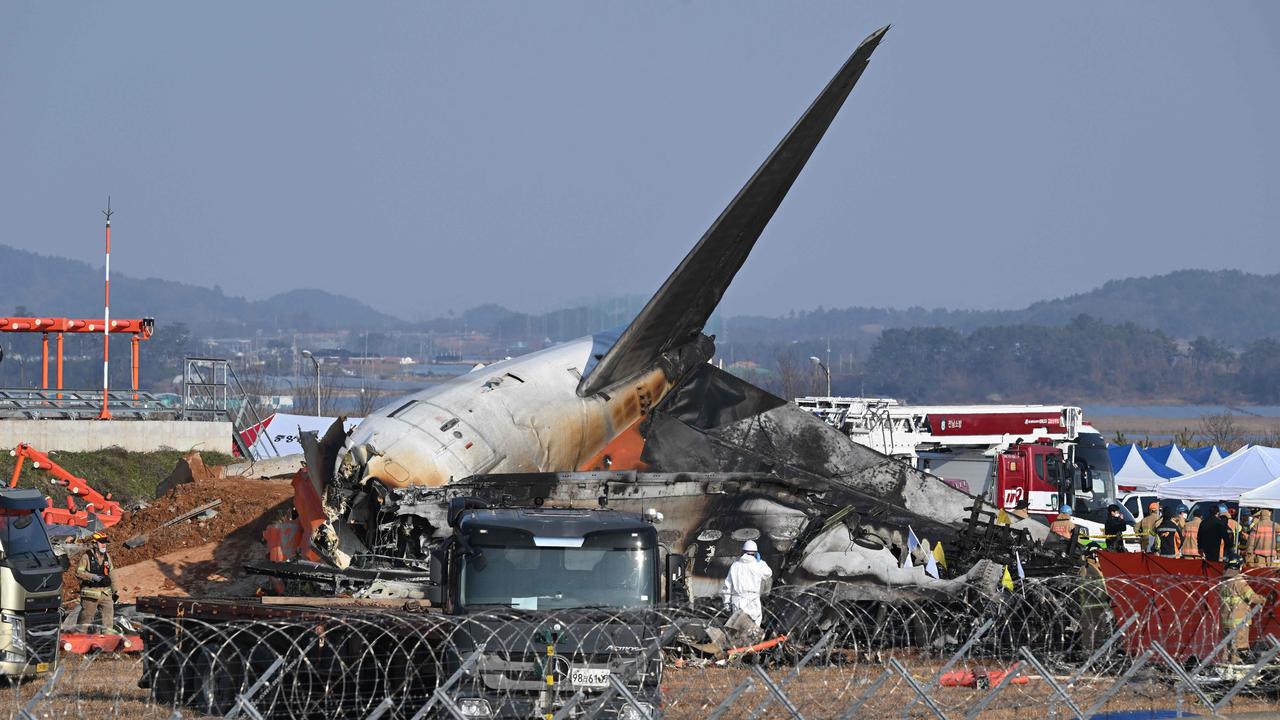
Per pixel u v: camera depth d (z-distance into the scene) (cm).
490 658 4900
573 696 4800
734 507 8225
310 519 8100
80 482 14012
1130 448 19762
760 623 6919
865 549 7806
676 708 5456
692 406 10231
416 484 7819
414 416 8369
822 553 7688
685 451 9906
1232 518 12900
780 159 9106
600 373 9494
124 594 8662
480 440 8394
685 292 9650
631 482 8069
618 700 4866
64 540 10506
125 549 9681
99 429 17050
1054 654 6794
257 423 18862
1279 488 13112
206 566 9269
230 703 5403
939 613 7256
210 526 9900
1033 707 5716
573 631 5006
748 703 5612
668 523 8119
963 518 9950
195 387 19662
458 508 6688
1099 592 6781
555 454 9031
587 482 7956
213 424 18175
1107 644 5941
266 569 7144
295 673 5066
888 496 9962
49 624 6278
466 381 9075
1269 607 6412
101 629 7169
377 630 5200
